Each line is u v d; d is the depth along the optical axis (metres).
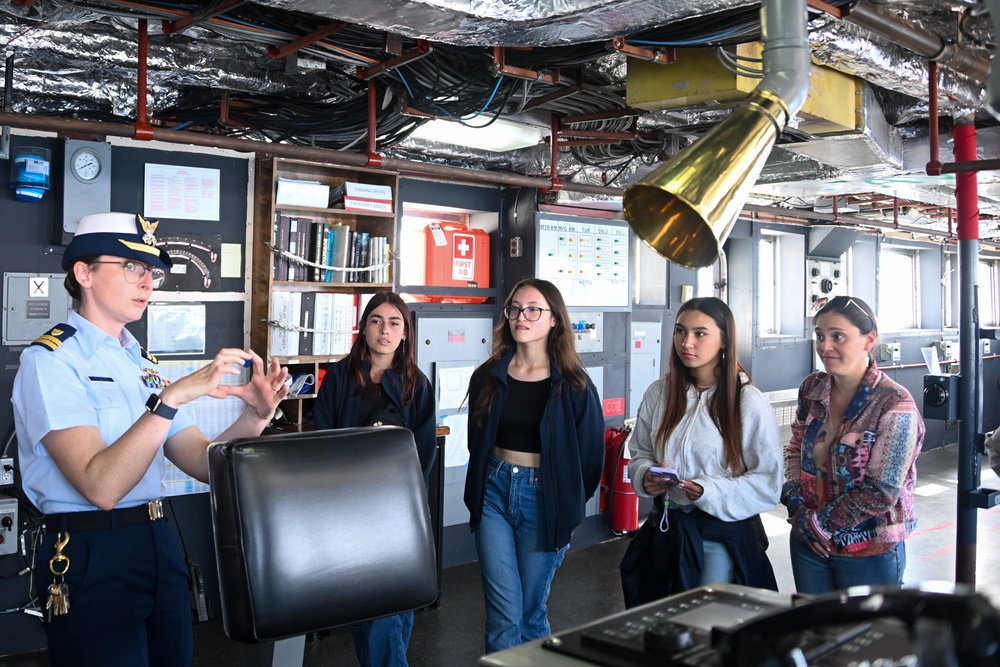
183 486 4.16
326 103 4.13
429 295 5.15
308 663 3.67
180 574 2.05
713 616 1.10
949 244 10.05
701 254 1.22
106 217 2.01
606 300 5.71
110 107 3.97
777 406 7.59
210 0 2.80
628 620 1.09
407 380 3.25
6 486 3.76
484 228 5.52
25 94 3.71
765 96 1.26
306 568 1.46
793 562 2.60
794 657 0.78
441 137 4.55
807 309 8.05
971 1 2.52
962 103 3.62
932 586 0.84
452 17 2.39
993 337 3.78
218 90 3.96
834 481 2.47
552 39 2.63
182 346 4.14
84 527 1.90
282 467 1.47
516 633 2.81
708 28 2.78
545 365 2.95
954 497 7.20
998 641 0.74
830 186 5.34
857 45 2.84
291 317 4.28
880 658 0.83
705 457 2.53
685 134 4.55
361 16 2.40
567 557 5.38
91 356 1.97
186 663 2.04
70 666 1.88
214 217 4.23
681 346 2.57
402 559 1.57
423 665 3.68
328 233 4.39
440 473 4.42
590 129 4.57
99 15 2.79
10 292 3.73
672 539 2.49
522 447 2.88
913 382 9.38
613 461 5.74
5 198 3.71
